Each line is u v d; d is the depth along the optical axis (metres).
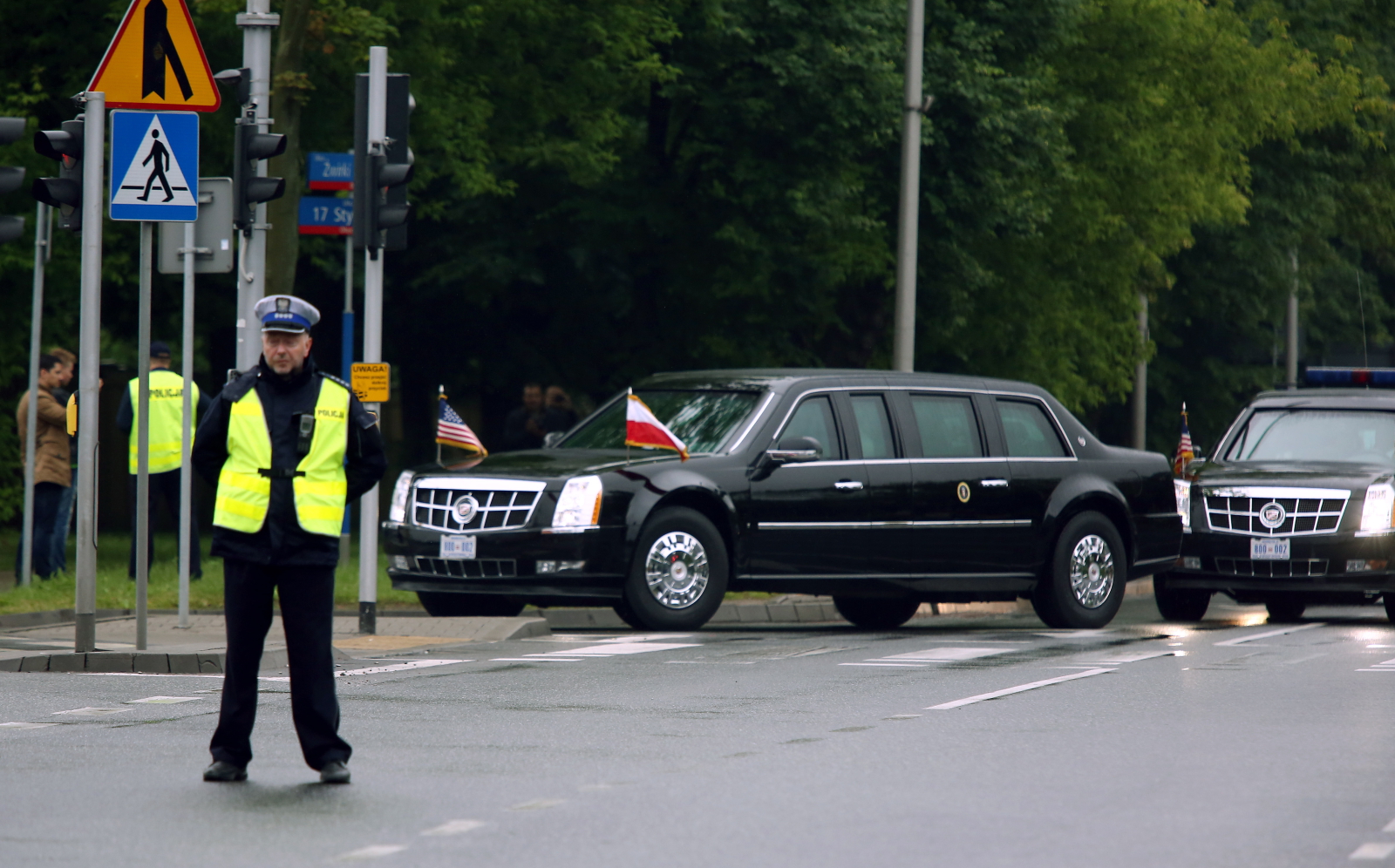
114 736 26.44
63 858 18.34
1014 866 18.00
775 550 43.94
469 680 33.38
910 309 65.94
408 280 89.38
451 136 71.44
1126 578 48.84
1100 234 92.94
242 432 22.62
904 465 45.62
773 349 83.00
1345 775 23.22
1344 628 47.31
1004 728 27.36
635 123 83.94
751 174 76.25
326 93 68.50
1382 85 113.56
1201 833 19.56
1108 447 49.41
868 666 35.88
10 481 75.06
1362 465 52.38
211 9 57.88
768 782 22.66
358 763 24.00
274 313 22.78
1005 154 81.19
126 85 35.72
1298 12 116.12
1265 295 115.94
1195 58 99.31
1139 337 101.19
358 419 23.11
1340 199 117.44
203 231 40.59
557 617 46.84
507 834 19.48
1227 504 50.88
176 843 19.03
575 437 47.00
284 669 35.03
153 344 53.06
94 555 35.72
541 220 83.94
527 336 92.81
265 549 22.48
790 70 74.25
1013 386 48.22
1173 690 32.00
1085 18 89.38
